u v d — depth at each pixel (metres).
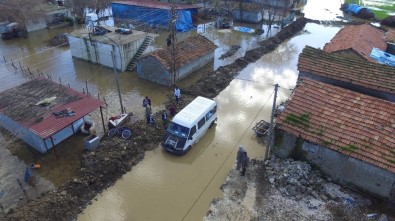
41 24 47.75
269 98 29.08
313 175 19.08
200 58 34.16
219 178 19.84
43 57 37.62
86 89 29.94
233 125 25.09
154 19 48.53
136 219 16.91
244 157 18.89
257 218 16.80
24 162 20.45
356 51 27.97
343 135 18.25
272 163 20.25
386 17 52.97
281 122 19.67
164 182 19.42
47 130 19.36
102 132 23.44
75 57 37.09
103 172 19.16
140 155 21.31
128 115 24.94
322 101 20.09
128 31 35.97
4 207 16.94
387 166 16.56
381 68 24.05
